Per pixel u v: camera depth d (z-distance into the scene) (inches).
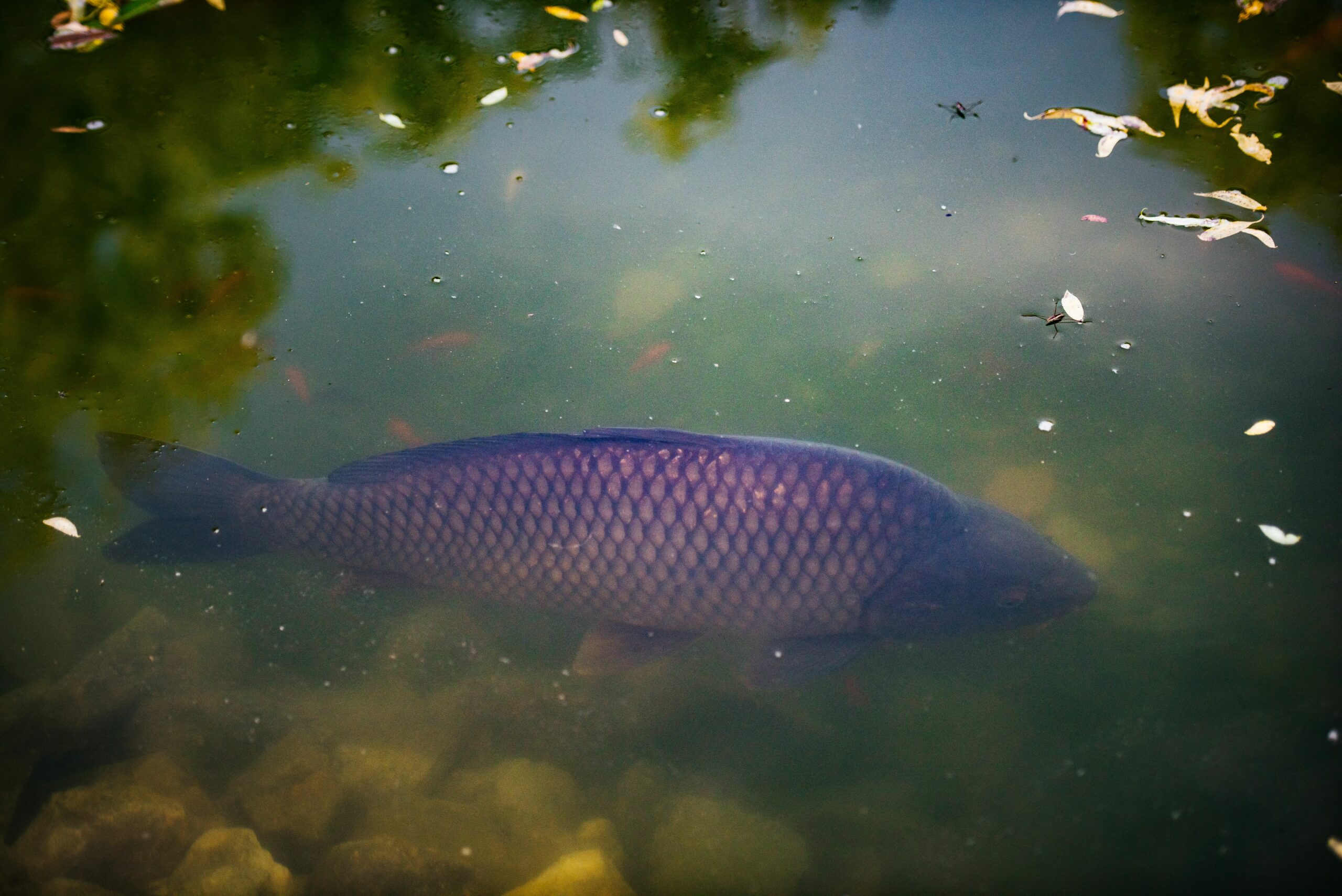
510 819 43.1
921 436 46.9
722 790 42.9
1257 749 41.2
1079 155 51.5
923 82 54.2
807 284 50.0
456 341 49.6
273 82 55.8
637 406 48.3
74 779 44.0
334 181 52.9
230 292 50.2
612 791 43.3
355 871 42.1
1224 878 39.7
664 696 44.5
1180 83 52.5
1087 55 54.1
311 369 49.1
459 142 53.9
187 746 44.4
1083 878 40.2
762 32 56.6
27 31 58.1
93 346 48.9
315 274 50.8
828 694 44.2
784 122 53.6
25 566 45.9
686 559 43.1
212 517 45.3
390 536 44.3
